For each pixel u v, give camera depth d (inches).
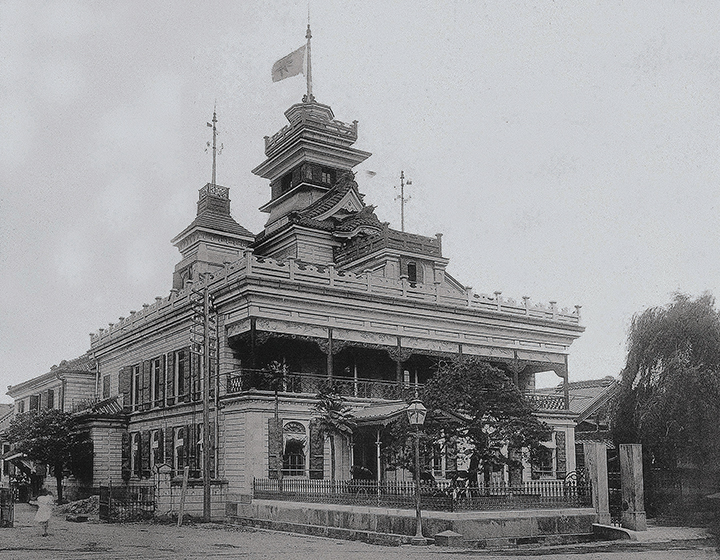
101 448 1844.2
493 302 1800.0
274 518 1254.9
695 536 1045.2
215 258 1978.3
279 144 2159.2
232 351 1566.2
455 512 933.8
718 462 1218.6
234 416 1459.2
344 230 1939.0
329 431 1364.4
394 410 1396.4
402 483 1119.0
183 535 1059.3
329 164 2126.0
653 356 1323.8
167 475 1379.2
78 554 781.9
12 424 1925.4
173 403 1700.3
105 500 1357.0
